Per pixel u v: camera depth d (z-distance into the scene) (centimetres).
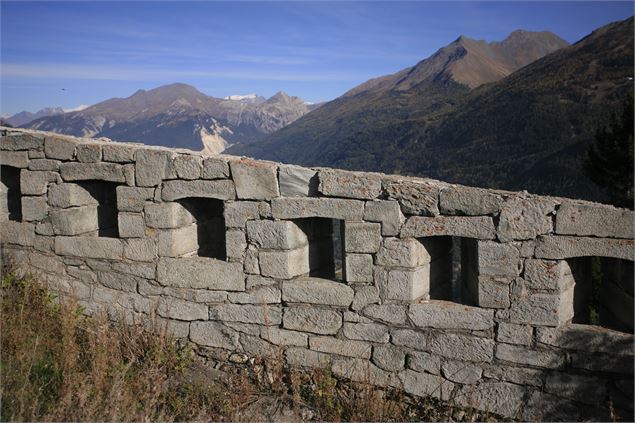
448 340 557
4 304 698
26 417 479
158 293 687
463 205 536
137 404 536
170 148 746
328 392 581
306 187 599
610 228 486
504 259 528
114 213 807
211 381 628
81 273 736
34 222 761
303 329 617
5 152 760
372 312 584
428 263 593
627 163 2111
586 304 587
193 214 708
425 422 556
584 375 511
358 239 579
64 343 610
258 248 627
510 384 538
